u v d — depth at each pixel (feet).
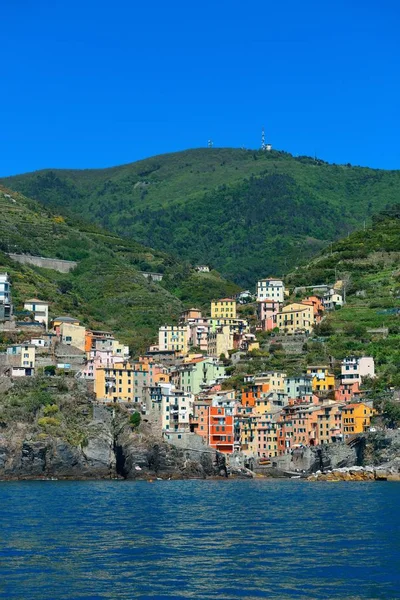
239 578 405.80
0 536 513.45
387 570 422.00
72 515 621.72
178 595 375.66
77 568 423.23
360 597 373.40
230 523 580.30
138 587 388.37
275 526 565.94
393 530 545.85
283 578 406.21
